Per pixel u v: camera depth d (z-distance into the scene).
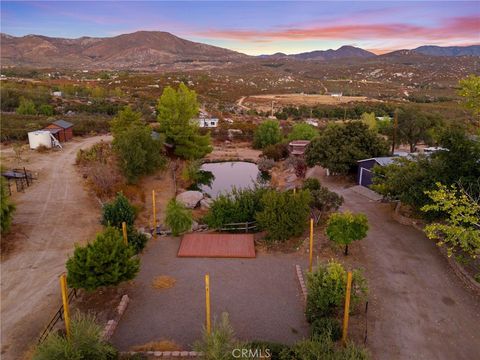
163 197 33.06
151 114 80.25
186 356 13.26
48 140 45.75
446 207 15.41
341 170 36.12
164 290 17.62
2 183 22.45
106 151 39.56
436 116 49.41
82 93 107.94
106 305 16.42
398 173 23.33
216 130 67.75
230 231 24.56
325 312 14.95
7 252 21.28
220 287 17.88
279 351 12.87
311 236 18.16
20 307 16.45
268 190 26.47
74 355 11.70
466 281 17.91
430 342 14.00
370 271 19.00
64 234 23.72
